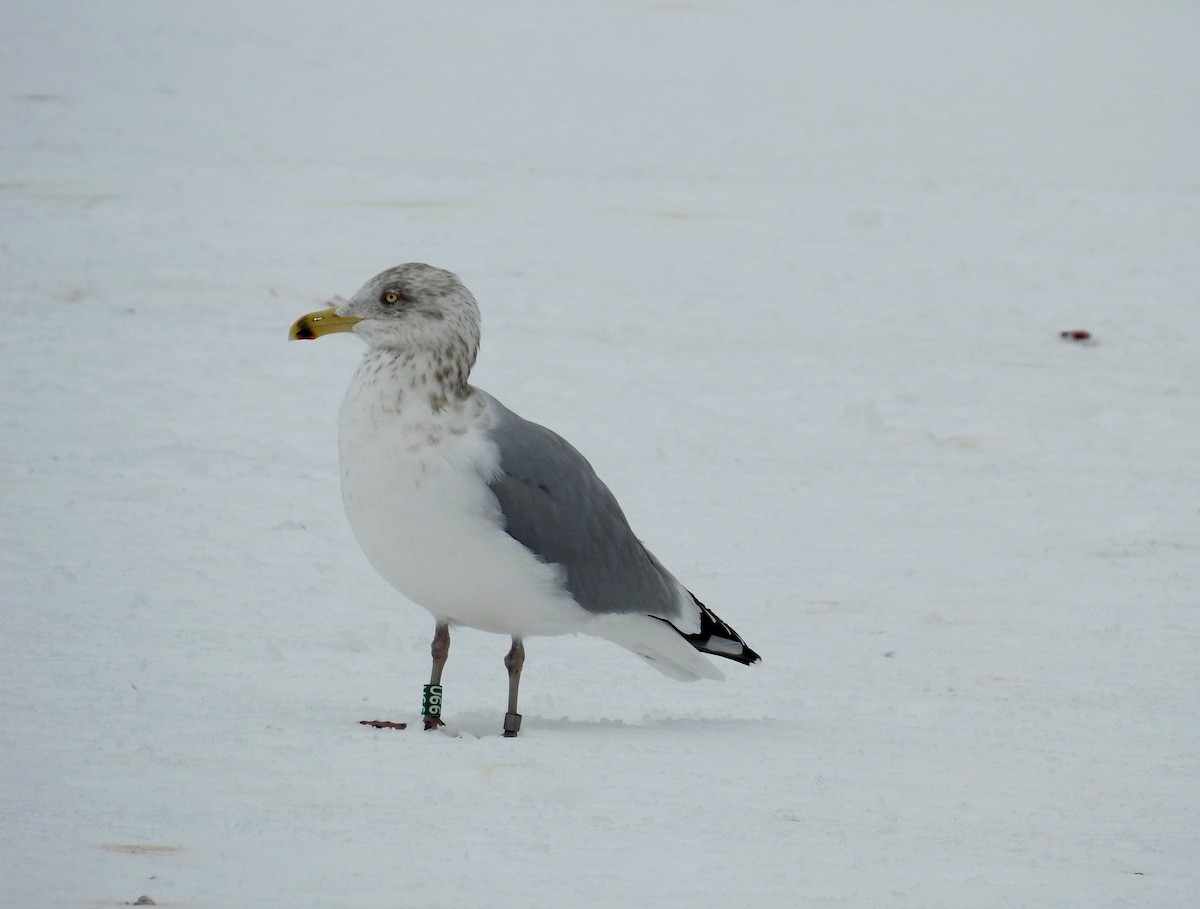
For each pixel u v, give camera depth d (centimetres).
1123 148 3425
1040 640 1088
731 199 2809
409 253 2359
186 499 1333
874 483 1502
